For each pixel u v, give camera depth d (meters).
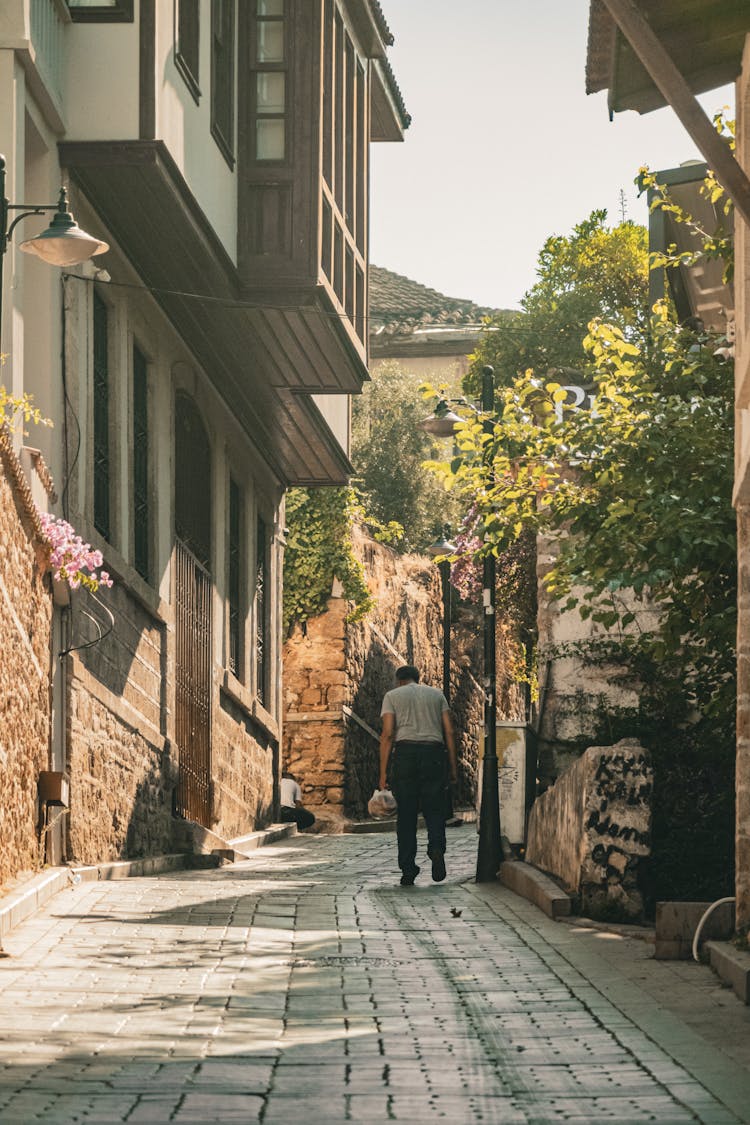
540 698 17.95
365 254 24.59
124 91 16.08
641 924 12.05
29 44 14.34
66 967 9.22
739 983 8.45
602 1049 6.88
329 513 30.67
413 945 10.66
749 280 10.01
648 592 17.39
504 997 8.41
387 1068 6.41
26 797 13.80
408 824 16.22
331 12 21.45
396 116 28.34
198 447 22.88
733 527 12.62
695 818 14.20
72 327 16.11
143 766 18.91
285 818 28.48
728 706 13.65
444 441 42.31
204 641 22.62
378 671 32.91
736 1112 5.55
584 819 12.31
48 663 14.98
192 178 17.69
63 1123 5.30
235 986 8.66
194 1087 5.96
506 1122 5.39
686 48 9.98
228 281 19.39
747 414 9.99
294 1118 5.42
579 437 13.41
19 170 14.55
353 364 23.09
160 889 14.32
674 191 18.67
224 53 19.94
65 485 15.87
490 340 31.38
